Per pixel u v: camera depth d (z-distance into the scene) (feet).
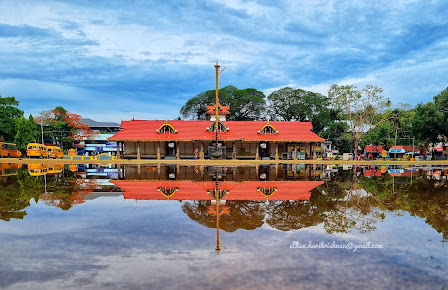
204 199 31.86
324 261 13.65
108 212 24.64
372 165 111.65
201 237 17.40
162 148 144.87
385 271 12.57
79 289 10.88
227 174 65.67
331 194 35.58
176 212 24.71
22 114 189.37
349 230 18.98
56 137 214.69
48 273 12.30
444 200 31.12
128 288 10.91
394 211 25.12
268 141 141.08
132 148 145.59
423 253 14.75
